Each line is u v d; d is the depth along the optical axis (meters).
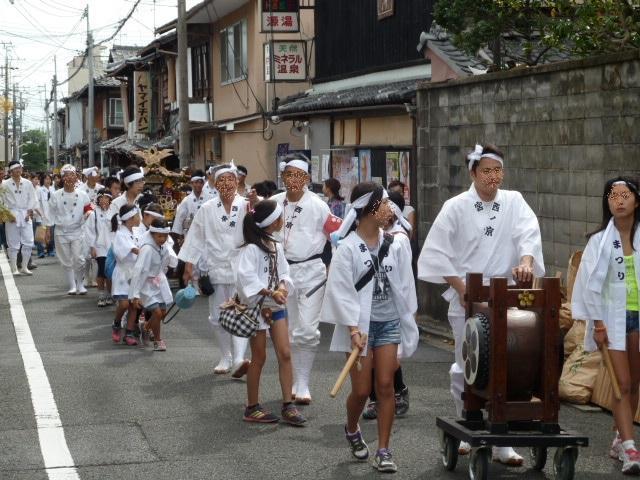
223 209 10.95
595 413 9.51
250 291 9.06
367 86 20.28
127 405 9.66
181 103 24.62
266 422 9.19
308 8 24.42
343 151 20.06
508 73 12.02
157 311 12.07
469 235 8.38
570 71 10.97
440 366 11.30
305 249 10.04
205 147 34.19
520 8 12.48
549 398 7.70
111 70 47.53
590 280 8.14
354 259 8.09
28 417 9.26
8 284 19.05
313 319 9.88
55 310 15.35
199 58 33.69
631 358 8.19
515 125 11.99
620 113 10.21
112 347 12.37
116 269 12.70
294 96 24.27
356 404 8.23
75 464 8.13
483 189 8.36
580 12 11.22
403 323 8.23
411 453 8.45
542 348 7.72
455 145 13.30
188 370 11.06
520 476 7.97
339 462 8.24
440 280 8.40
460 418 8.10
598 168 10.56
